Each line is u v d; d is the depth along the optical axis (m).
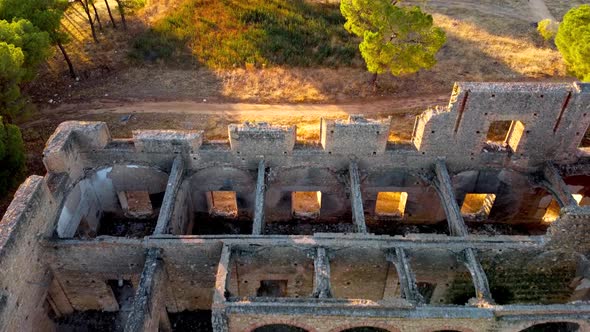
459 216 22.83
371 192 27.23
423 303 18.27
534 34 45.97
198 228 28.16
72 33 45.00
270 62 41.44
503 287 22.53
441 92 39.53
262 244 20.53
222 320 17.84
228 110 37.72
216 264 21.61
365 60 39.34
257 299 18.28
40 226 20.69
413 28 33.97
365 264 21.39
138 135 24.73
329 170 26.06
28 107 33.28
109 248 20.91
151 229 27.91
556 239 20.69
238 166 25.83
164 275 21.47
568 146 25.06
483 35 45.66
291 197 27.41
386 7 34.06
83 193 25.31
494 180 26.70
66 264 21.62
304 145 25.56
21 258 19.14
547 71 41.28
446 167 25.83
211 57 42.03
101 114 37.34
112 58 42.50
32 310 20.45
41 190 20.70
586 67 32.69
